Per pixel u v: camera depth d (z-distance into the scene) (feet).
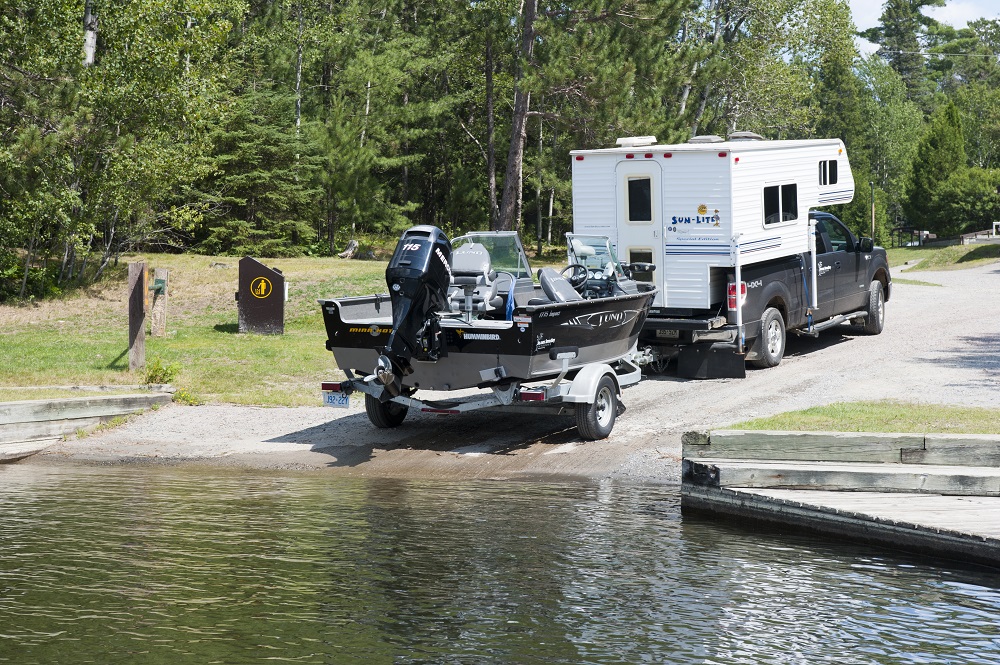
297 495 30.71
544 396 35.27
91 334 64.69
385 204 135.33
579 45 109.09
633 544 25.64
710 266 46.78
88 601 21.52
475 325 34.19
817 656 18.75
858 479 28.14
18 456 36.65
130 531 26.71
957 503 26.84
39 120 76.43
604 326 38.32
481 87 159.22
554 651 18.95
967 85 362.74
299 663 18.40
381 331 35.40
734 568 23.81
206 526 27.20
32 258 83.35
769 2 146.41
